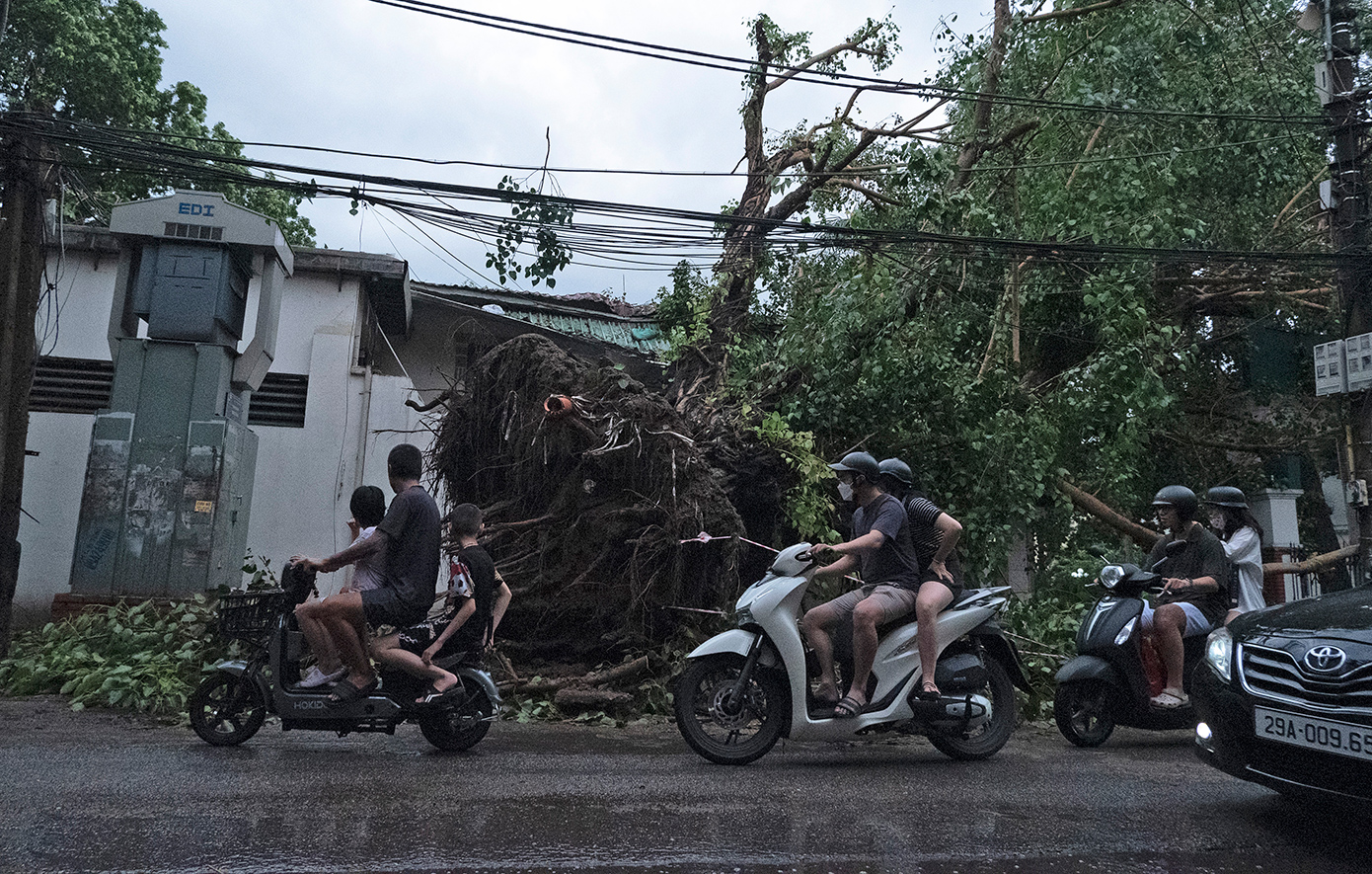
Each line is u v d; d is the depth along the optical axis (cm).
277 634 544
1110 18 1163
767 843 356
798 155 1274
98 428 941
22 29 1670
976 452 1030
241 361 1009
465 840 346
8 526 823
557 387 838
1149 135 1094
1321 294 1288
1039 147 1157
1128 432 1011
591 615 801
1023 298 1158
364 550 540
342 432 1262
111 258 1257
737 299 1229
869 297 1055
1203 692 429
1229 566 647
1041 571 1084
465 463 942
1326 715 371
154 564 926
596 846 345
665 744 613
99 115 1759
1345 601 422
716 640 539
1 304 820
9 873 295
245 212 985
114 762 480
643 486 811
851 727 543
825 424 1066
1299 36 1180
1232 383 1460
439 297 1505
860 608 545
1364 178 954
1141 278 1025
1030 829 388
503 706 722
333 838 343
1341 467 987
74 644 779
